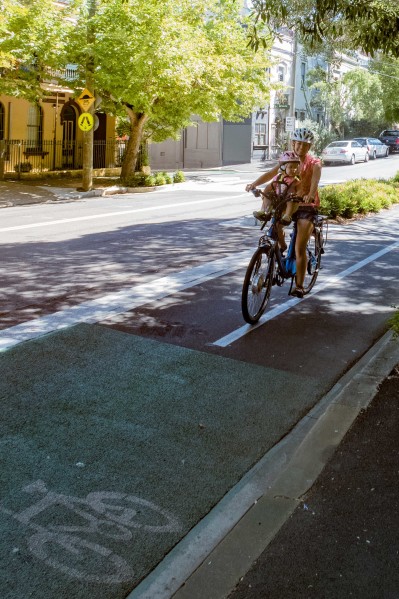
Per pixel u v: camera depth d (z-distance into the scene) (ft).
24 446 15.48
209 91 84.28
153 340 23.06
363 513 13.11
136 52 74.28
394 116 141.49
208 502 13.58
